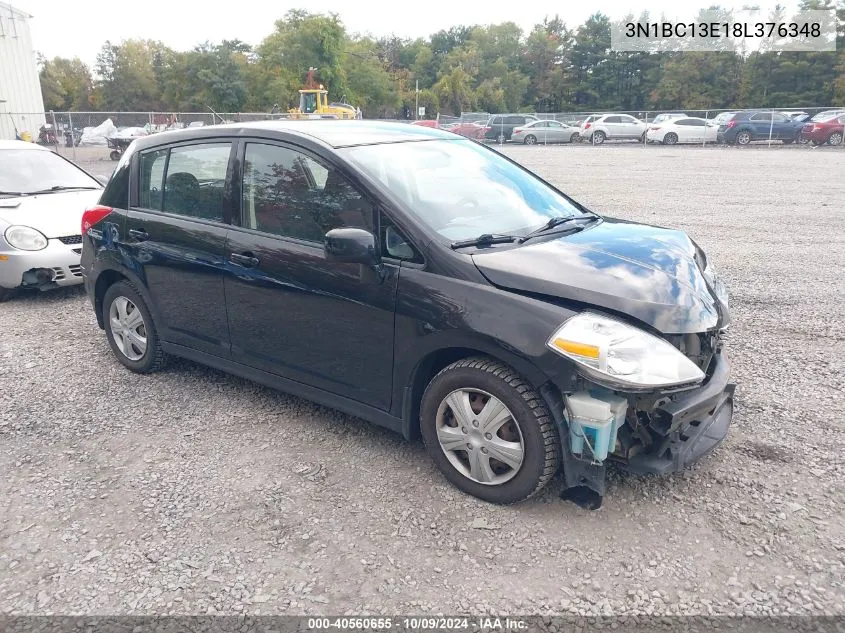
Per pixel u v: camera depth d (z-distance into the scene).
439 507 3.27
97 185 8.31
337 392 3.76
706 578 2.74
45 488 3.51
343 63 70.88
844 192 15.22
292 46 67.19
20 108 32.34
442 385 3.29
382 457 3.75
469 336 3.09
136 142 4.84
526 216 3.87
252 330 4.05
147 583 2.79
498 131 40.28
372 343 3.49
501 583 2.75
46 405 4.50
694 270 3.37
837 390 4.54
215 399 4.57
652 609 2.59
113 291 4.96
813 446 3.77
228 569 2.87
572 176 19.58
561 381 2.89
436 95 88.44
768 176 18.92
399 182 3.60
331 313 3.61
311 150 3.72
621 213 12.40
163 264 4.45
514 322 2.99
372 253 3.22
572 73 92.62
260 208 3.94
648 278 3.12
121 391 4.72
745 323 6.02
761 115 33.75
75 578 2.83
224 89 70.12
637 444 3.12
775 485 3.38
